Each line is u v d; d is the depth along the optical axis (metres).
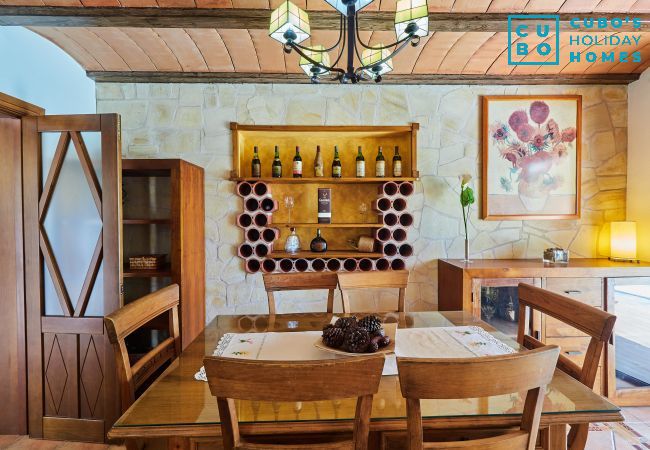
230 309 2.92
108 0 2.02
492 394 0.80
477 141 2.97
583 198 2.98
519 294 1.65
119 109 2.88
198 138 2.90
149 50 2.57
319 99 2.92
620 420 0.96
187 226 2.51
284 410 0.98
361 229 3.13
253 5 2.08
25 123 2.03
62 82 2.53
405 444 1.02
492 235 2.98
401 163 3.02
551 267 2.48
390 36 2.38
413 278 2.97
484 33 2.38
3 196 2.08
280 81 2.89
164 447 1.20
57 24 2.10
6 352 2.11
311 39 2.43
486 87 2.97
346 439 0.98
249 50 2.58
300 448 0.84
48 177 2.03
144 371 1.31
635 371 2.46
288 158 3.11
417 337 1.47
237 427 0.87
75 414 2.05
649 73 2.79
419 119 2.95
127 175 2.78
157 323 2.36
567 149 2.96
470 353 1.30
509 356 0.80
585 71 2.86
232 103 2.90
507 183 2.96
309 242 3.11
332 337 1.24
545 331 2.45
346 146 3.13
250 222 2.96
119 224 2.01
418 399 0.81
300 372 0.78
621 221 2.92
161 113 2.89
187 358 1.31
